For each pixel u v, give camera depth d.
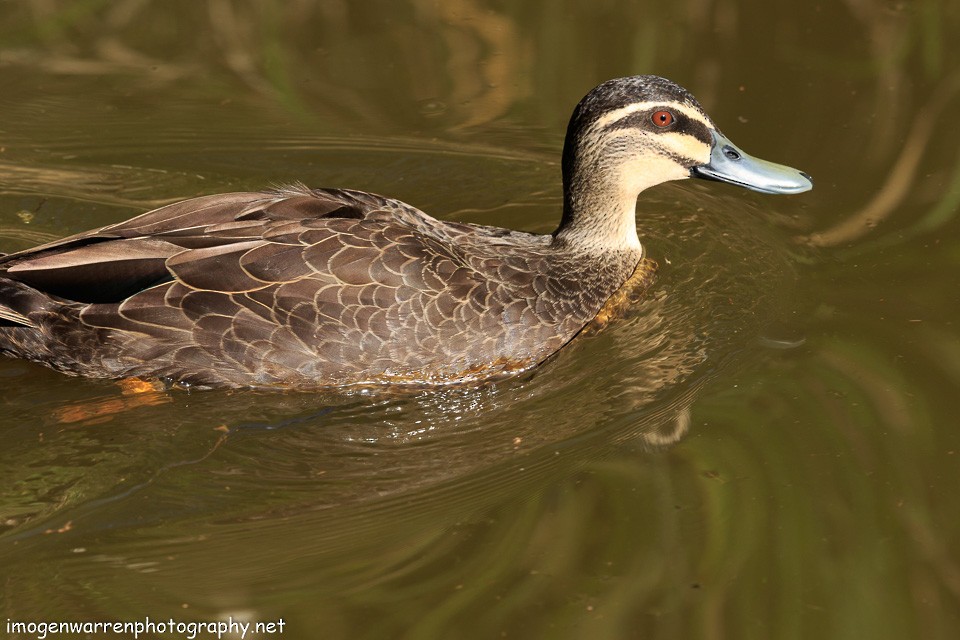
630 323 12.62
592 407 11.39
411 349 11.23
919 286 12.72
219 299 11.01
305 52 17.47
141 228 11.51
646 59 16.89
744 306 12.77
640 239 14.16
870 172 14.59
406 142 15.74
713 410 11.27
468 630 8.94
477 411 11.38
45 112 16.02
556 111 16.28
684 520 9.98
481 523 10.01
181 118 16.02
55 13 18.09
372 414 11.29
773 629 8.95
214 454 10.73
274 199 11.79
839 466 10.49
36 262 11.13
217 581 9.39
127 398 11.26
